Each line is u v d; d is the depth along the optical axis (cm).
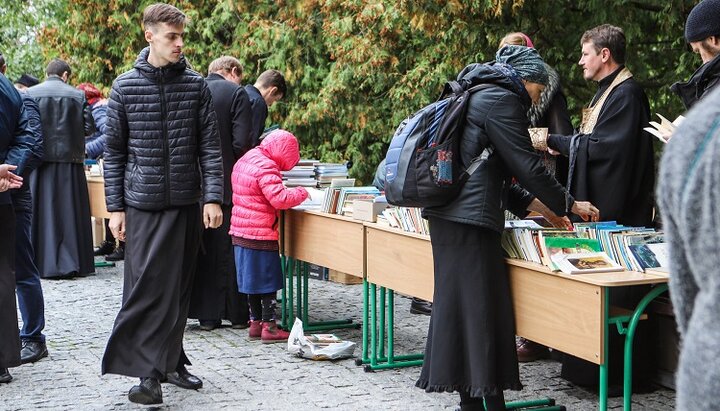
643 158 479
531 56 397
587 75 489
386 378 519
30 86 953
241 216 602
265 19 1225
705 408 123
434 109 390
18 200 552
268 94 693
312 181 671
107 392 494
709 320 123
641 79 846
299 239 616
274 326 610
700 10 401
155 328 446
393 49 1064
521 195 424
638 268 372
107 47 1428
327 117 1155
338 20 1079
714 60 398
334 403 469
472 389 388
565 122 525
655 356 478
